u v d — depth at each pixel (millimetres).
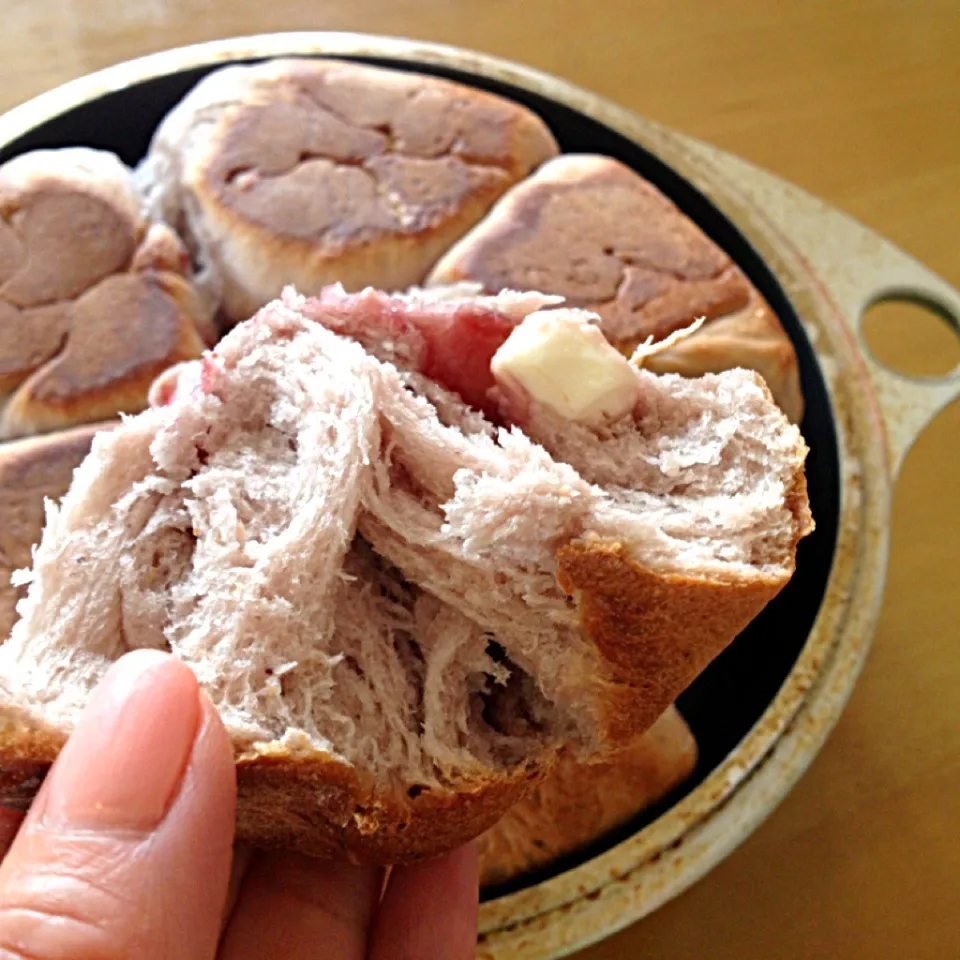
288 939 163
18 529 193
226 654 131
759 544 137
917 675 215
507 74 256
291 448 143
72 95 236
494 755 143
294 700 133
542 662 139
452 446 137
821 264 242
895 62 305
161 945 118
